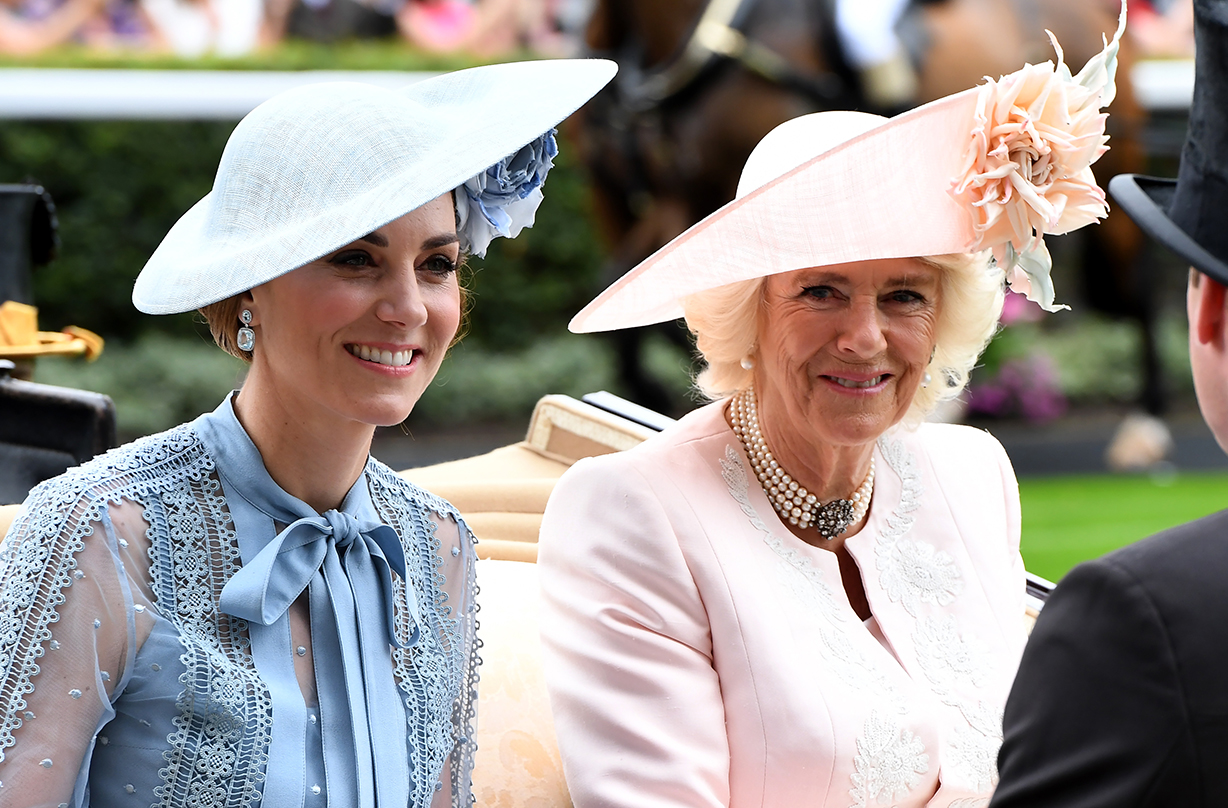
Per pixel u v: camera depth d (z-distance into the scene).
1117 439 24.33
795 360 5.62
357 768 4.32
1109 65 5.51
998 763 3.66
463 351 28.77
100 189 25.88
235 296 4.37
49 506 4.05
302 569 4.35
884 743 5.35
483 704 5.61
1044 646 3.50
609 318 5.96
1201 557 3.36
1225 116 3.61
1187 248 3.65
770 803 5.30
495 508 6.89
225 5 28.39
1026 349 29.05
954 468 6.39
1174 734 3.18
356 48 28.36
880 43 18.39
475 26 28.92
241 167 4.28
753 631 5.42
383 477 4.91
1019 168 5.41
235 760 4.09
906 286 5.66
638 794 5.07
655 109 19.09
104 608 3.99
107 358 25.36
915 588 5.96
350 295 4.19
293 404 4.35
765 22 18.70
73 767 3.96
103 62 26.52
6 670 3.92
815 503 5.90
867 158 5.37
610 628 5.38
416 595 4.79
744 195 5.73
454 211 4.60
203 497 4.29
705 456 5.88
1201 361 3.70
